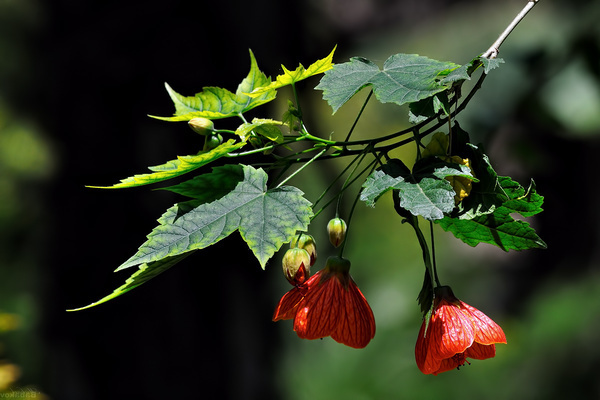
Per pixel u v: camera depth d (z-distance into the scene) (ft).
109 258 22.94
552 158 24.80
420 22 33.50
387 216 42.45
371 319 9.64
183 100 10.01
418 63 9.17
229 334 23.58
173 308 23.16
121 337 23.09
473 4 34.22
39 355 26.17
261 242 8.34
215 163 21.93
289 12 24.62
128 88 22.52
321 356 35.19
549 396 29.07
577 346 29.40
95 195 22.80
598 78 22.35
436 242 40.34
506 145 23.50
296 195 8.70
